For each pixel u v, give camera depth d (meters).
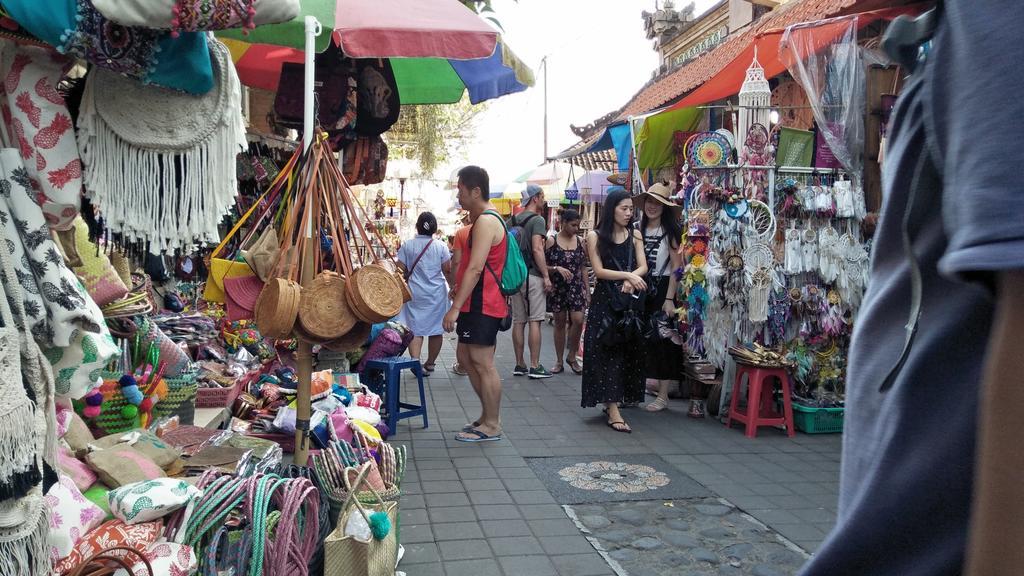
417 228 8.21
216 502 2.54
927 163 0.79
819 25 5.71
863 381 0.88
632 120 8.73
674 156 8.95
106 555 2.17
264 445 3.56
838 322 6.11
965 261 0.57
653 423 6.34
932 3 1.18
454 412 6.65
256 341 5.87
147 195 2.22
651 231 6.38
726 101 9.15
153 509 2.41
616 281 5.98
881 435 0.80
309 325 3.07
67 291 2.07
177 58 2.11
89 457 2.75
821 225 6.19
